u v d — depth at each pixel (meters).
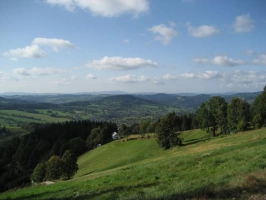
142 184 15.84
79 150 139.25
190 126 138.75
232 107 80.50
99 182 20.42
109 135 162.75
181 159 24.72
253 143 28.28
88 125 173.38
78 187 19.80
